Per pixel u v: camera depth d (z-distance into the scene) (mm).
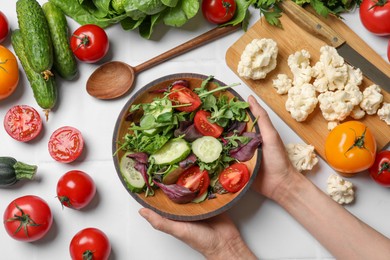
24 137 916
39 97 894
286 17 920
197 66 947
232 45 927
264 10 912
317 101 890
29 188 940
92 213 937
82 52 893
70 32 949
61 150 910
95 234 883
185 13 896
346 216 865
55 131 913
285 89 909
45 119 943
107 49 913
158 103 820
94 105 946
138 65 932
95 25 898
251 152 827
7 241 938
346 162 851
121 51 949
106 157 941
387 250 842
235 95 841
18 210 882
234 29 938
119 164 828
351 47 912
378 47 940
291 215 901
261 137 830
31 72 894
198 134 835
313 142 912
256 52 890
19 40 909
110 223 936
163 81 839
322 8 896
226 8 890
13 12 958
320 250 926
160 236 935
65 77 924
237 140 840
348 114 893
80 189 878
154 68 947
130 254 933
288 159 874
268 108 933
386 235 919
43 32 871
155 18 893
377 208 923
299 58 905
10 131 915
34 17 869
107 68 932
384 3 882
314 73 905
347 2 924
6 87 901
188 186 819
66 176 883
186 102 822
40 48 863
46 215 891
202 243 864
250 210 929
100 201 937
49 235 937
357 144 839
